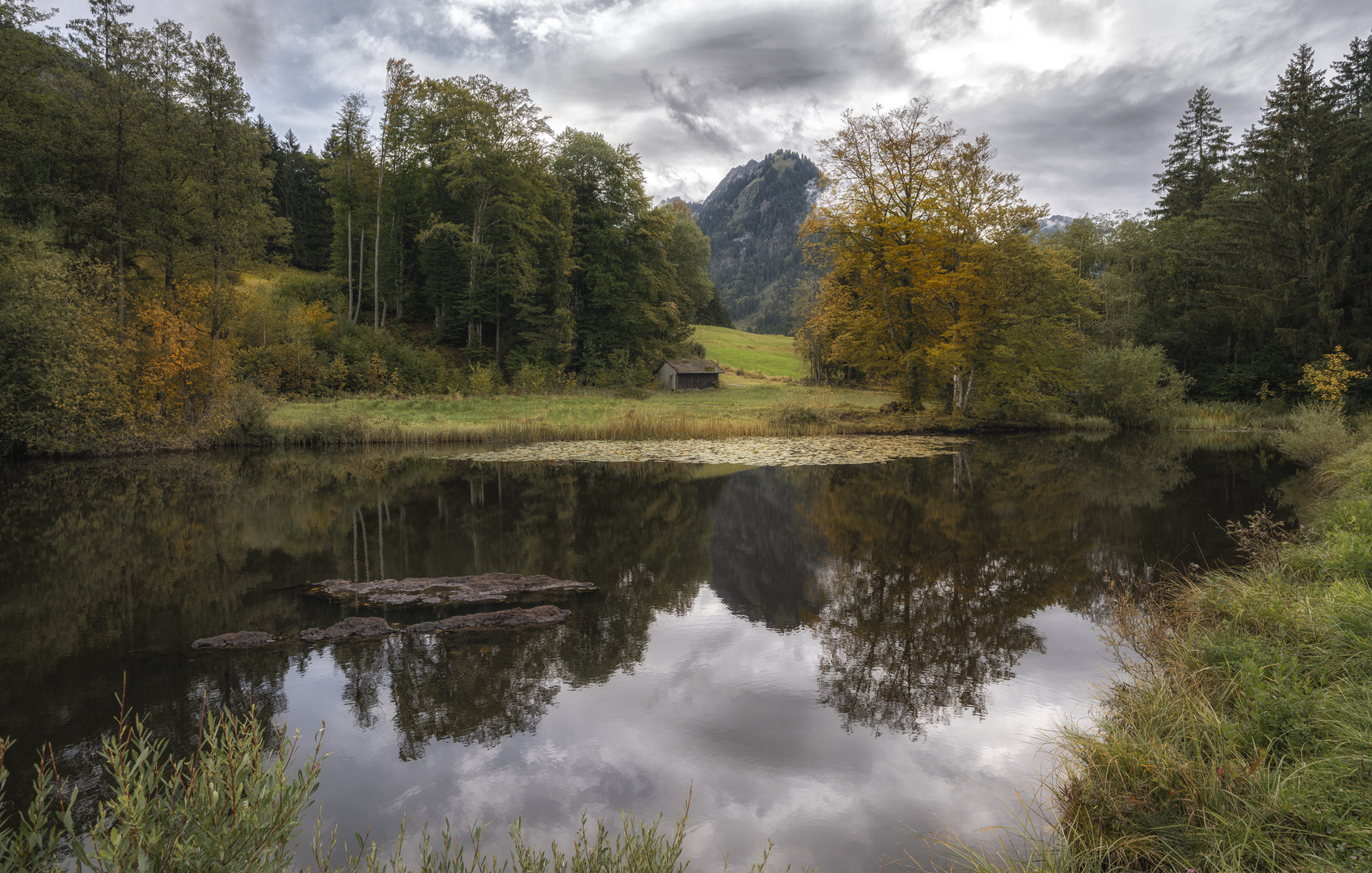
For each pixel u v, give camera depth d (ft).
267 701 19.26
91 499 51.03
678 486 59.36
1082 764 14.58
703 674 21.49
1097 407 118.11
